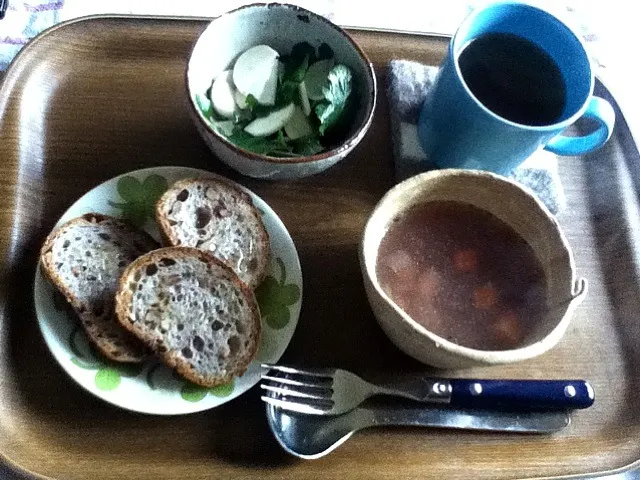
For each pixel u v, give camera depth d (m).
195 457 0.36
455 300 0.39
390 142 0.47
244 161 0.39
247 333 0.38
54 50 0.45
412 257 0.40
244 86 0.42
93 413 0.36
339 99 0.41
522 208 0.39
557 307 0.37
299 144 0.42
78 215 0.40
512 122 0.39
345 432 0.37
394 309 0.34
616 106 0.50
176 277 0.38
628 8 0.61
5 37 0.50
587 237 0.47
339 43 0.43
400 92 0.47
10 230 0.39
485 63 0.43
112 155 0.43
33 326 0.38
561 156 0.49
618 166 0.49
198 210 0.41
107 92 0.45
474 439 0.39
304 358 0.39
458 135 0.41
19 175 0.41
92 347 0.37
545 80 0.43
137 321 0.37
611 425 0.41
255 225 0.41
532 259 0.40
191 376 0.36
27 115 0.43
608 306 0.45
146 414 0.37
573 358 0.42
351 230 0.43
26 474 0.34
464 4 0.58
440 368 0.40
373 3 0.57
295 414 0.38
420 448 0.38
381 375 0.40
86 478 0.34
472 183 0.39
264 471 0.36
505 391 0.38
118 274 0.39
